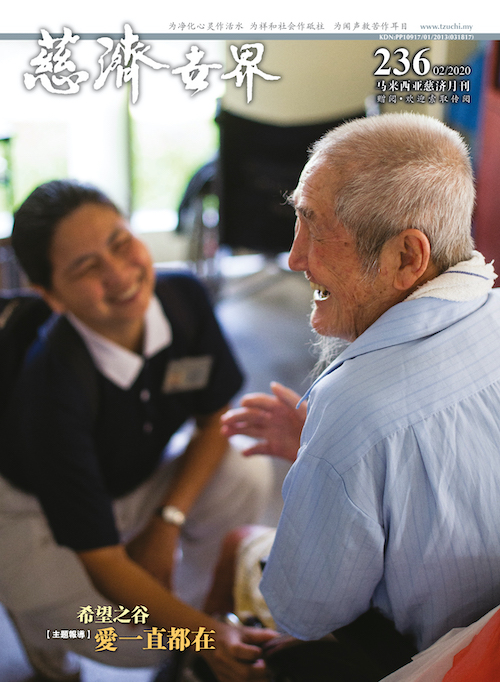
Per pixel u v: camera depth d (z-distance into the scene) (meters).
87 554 1.19
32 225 1.10
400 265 0.67
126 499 1.46
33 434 1.18
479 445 0.65
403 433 0.65
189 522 1.55
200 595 1.53
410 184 0.63
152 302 1.30
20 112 3.81
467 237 0.69
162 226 4.19
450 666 0.66
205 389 1.44
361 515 0.66
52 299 1.19
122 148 4.07
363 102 3.69
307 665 0.81
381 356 0.67
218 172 2.89
